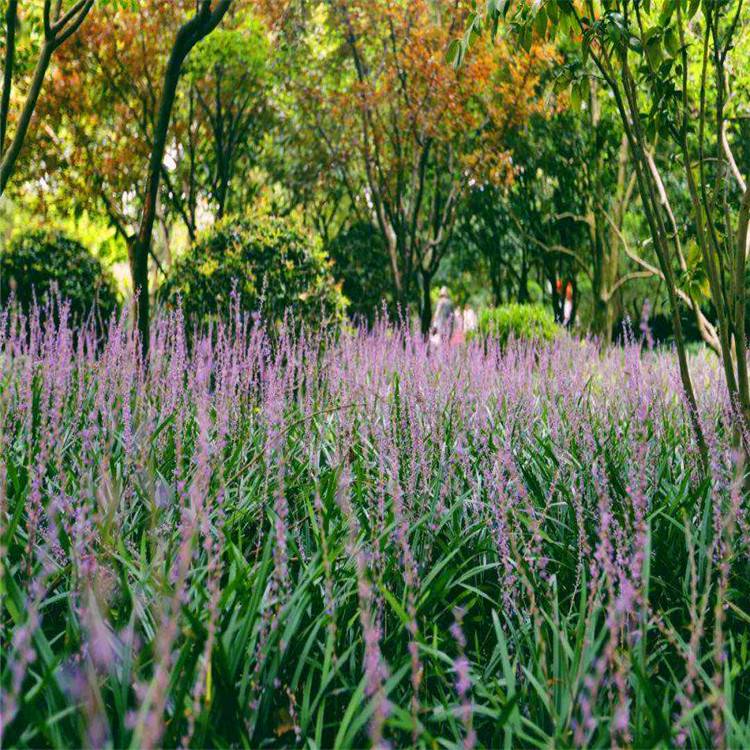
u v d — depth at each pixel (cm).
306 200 2162
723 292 409
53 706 188
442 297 1689
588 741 189
